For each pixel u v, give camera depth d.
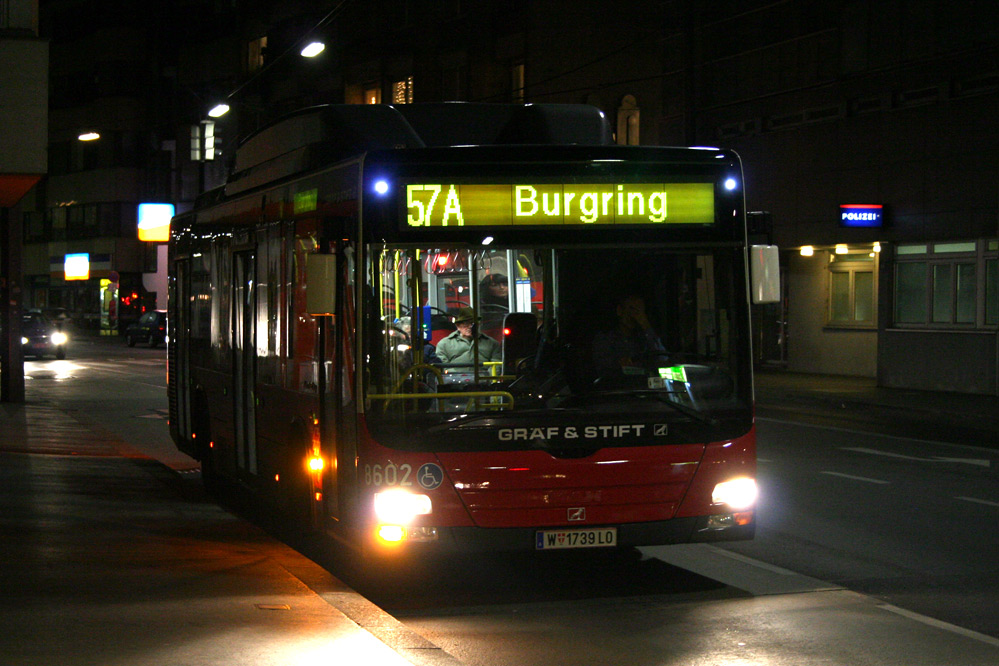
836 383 29.19
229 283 12.53
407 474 7.94
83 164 77.31
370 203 8.15
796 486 13.65
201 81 71.50
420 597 8.70
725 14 32.66
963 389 26.23
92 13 76.06
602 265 8.30
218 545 9.90
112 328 75.06
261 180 11.39
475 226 8.20
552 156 8.31
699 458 8.23
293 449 10.13
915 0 26.94
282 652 6.42
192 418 14.53
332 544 10.84
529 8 40.75
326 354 8.97
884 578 9.18
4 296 24.83
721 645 7.29
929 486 13.64
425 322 8.09
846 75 28.72
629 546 8.15
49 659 6.11
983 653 7.11
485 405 8.03
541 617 8.05
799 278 32.59
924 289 27.50
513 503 7.98
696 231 8.44
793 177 30.61
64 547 9.49
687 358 8.32
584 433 8.07
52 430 19.89
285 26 55.03
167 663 6.12
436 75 45.31
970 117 25.70
